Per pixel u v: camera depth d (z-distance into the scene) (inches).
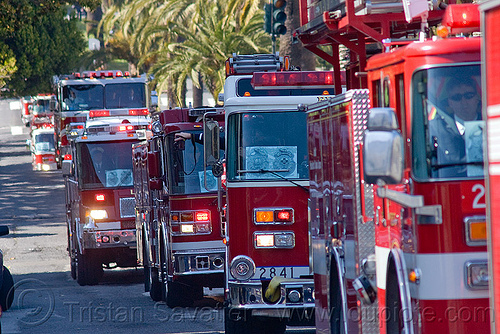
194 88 6560.0
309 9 1524.4
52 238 4074.8
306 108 1354.6
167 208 2065.7
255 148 1496.1
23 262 3348.9
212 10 5639.8
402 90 876.6
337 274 1114.7
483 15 736.3
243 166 1497.3
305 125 1496.1
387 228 919.7
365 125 984.3
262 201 1488.7
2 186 6363.2
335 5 1352.1
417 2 1079.0
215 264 2017.7
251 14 4623.5
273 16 3142.2
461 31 984.3
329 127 1108.5
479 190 826.8
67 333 1724.9
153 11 6953.7
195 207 2021.4
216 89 5506.9
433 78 845.8
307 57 3747.5
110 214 2674.7
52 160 7421.3
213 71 5487.2
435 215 828.0
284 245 1483.8
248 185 1489.9
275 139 1497.3
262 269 1486.2
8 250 3713.1
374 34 1298.0
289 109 1497.3
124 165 2721.5
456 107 842.8
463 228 824.9
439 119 842.8
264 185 1488.7
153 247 2268.7
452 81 844.0
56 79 5679.1
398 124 886.4
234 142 1502.2
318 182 1193.4
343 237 1045.2
